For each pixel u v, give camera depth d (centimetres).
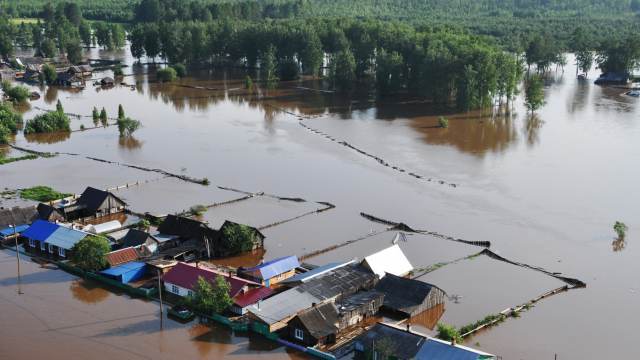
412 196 13575
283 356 7850
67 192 13750
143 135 18750
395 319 8675
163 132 19100
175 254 10331
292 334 8175
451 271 10112
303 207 12925
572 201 13125
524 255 10675
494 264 10356
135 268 9812
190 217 12300
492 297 9269
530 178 14650
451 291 9462
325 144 17775
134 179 14688
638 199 13162
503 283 9706
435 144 17662
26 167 15662
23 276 10025
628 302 9119
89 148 17388
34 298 9306
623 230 11300
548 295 9338
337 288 9056
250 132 19112
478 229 11781
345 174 15100
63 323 8612
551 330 8375
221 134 18862
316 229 11819
